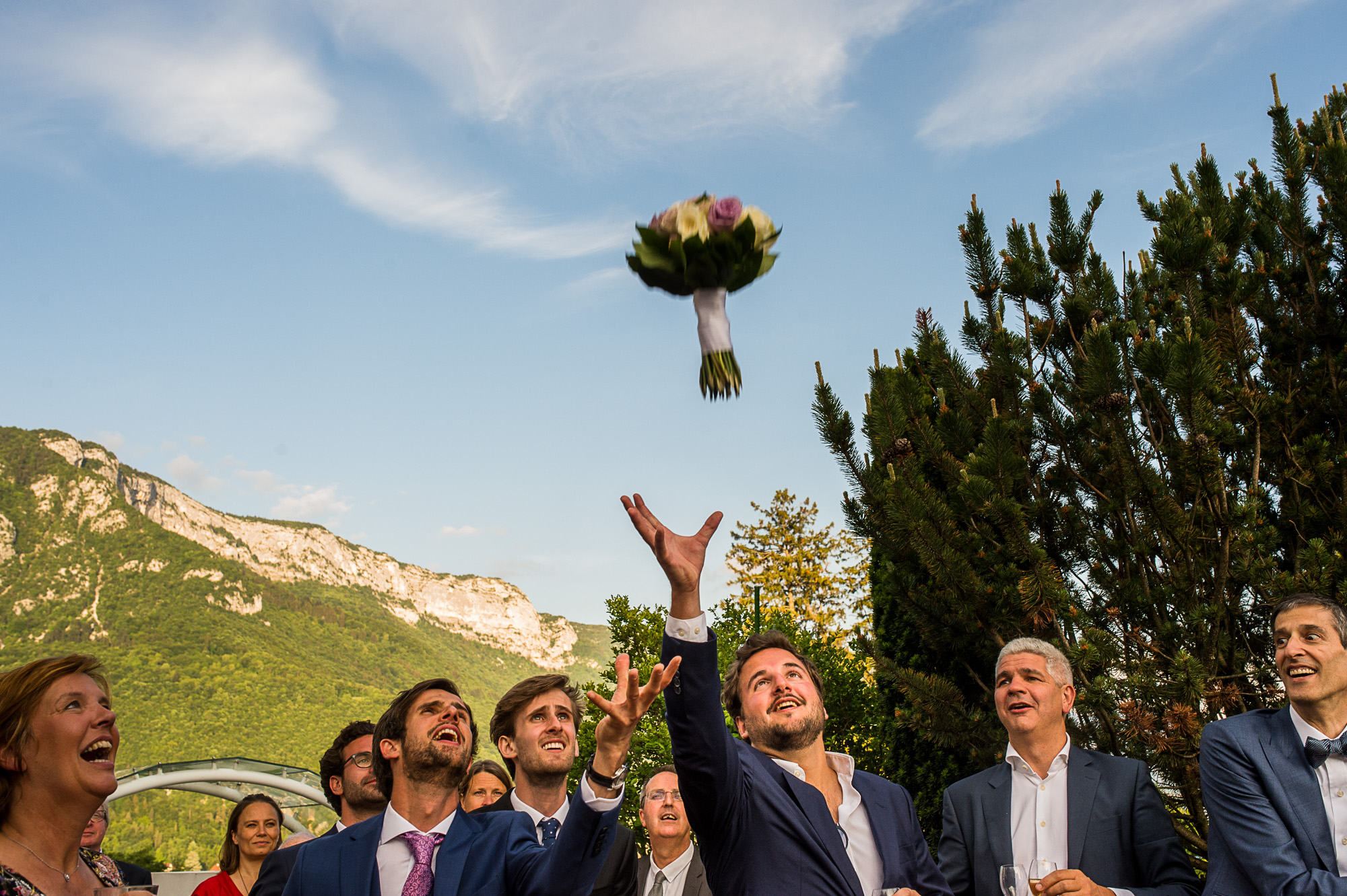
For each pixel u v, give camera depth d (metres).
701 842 3.43
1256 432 7.26
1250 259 8.40
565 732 5.00
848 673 12.27
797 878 3.32
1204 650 6.72
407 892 3.44
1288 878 3.68
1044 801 4.46
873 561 10.00
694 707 3.08
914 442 8.27
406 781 3.65
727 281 1.77
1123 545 7.44
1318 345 7.64
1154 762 6.32
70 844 2.97
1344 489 6.94
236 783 38.22
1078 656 6.52
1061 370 8.42
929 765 9.23
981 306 8.63
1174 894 4.05
